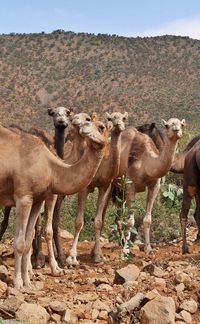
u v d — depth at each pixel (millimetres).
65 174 12367
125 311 10000
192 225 23484
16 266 12266
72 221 22484
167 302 9906
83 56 132125
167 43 130250
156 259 16078
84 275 14172
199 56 122875
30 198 12266
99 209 16641
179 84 112188
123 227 15883
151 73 118438
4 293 11453
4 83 120125
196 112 96250
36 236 15461
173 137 16203
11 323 9359
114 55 129375
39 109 112812
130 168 17422
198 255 16219
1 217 21688
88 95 115312
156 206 22547
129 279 12344
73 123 14859
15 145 12281
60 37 140125
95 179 16203
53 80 123250
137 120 97688
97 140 11992
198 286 11484
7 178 12234
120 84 116938
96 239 16672
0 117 106750
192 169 17438
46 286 12758
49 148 13336
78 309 10430
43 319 9945
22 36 140750
